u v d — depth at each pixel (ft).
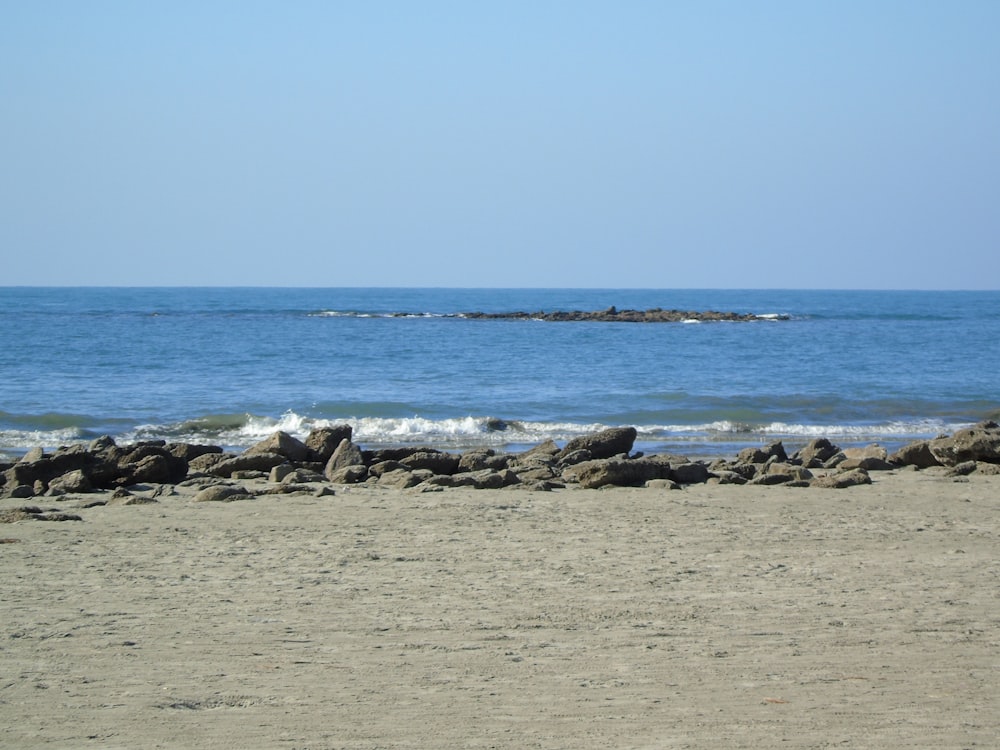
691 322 516.32
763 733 29.25
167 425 141.79
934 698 32.35
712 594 47.14
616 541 61.31
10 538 61.98
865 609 44.06
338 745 28.50
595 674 35.14
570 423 149.79
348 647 38.50
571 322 501.15
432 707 31.68
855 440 140.36
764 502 77.77
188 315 513.45
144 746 28.45
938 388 199.21
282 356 261.65
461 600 46.06
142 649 38.06
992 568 53.16
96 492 84.53
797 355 289.53
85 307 639.76
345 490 84.69
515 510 73.15
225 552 57.77
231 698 32.58
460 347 308.40
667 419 156.35
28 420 145.69
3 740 28.86
